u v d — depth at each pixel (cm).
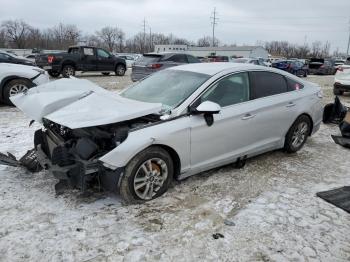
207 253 288
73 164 336
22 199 359
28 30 7969
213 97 407
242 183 422
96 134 347
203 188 403
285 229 327
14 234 300
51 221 322
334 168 490
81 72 1942
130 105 365
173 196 380
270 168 476
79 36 8844
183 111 378
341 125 655
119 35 9275
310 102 531
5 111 801
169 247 294
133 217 335
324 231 327
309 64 3206
